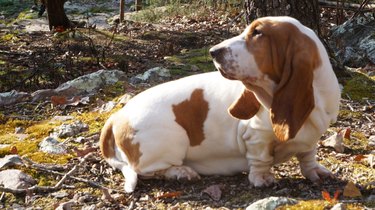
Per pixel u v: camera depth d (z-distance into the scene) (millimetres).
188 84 2160
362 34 4262
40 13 6633
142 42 5066
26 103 3160
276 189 2107
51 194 2168
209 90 2125
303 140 2012
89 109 3051
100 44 4906
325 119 1973
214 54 1935
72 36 5094
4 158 2383
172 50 4641
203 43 5082
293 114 1885
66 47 4586
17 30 5746
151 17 6230
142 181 2201
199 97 2125
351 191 2043
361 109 2936
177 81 2207
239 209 2002
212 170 2205
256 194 2086
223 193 2107
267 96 1966
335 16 5484
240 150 2121
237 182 2176
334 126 2734
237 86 2086
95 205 2088
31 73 3764
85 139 2609
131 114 2164
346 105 2971
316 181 2146
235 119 2088
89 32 5336
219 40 5160
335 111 2004
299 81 1870
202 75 2193
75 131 2701
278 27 1897
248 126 2055
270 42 1900
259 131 2027
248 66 1912
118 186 2217
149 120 2123
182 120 2123
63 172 2338
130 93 3152
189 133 2137
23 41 5055
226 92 2098
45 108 3090
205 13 6301
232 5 6254
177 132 2117
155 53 4609
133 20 6324
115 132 2213
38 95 3215
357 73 3398
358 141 2566
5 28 5906
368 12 4984
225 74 1940
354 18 4496
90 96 3193
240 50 1913
